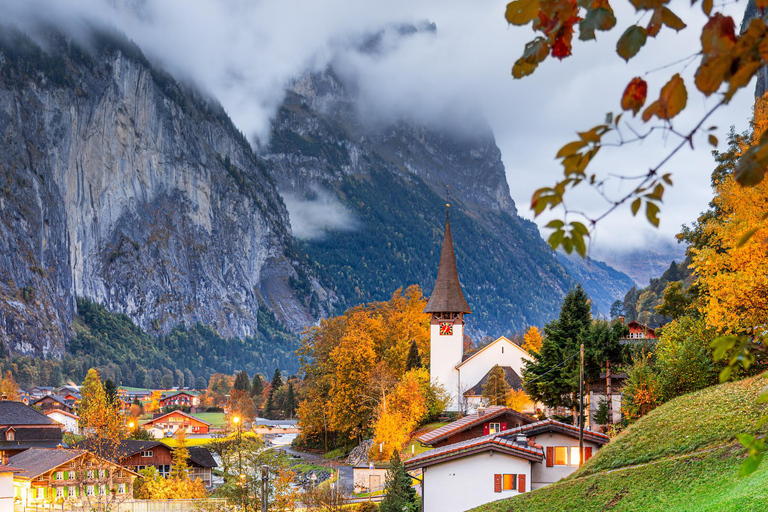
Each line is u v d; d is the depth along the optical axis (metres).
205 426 187.00
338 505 59.25
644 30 4.36
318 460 104.75
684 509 29.03
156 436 168.88
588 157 4.19
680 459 34.19
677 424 38.50
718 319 35.56
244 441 59.00
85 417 91.38
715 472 31.50
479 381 107.94
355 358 101.00
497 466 41.19
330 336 122.56
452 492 41.44
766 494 25.78
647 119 4.16
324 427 113.94
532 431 44.22
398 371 112.25
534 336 133.12
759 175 4.16
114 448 88.75
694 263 37.12
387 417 82.94
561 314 67.50
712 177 67.56
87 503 77.31
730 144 66.75
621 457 38.12
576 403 64.94
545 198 4.33
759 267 33.50
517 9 4.68
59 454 87.31
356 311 133.50
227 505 57.53
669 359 48.00
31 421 116.56
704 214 70.88
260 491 55.66
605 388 67.50
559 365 64.44
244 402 190.50
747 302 34.12
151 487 81.06
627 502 32.69
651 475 34.06
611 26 4.48
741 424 34.94
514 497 38.69
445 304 110.56
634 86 4.19
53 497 81.88
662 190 4.19
